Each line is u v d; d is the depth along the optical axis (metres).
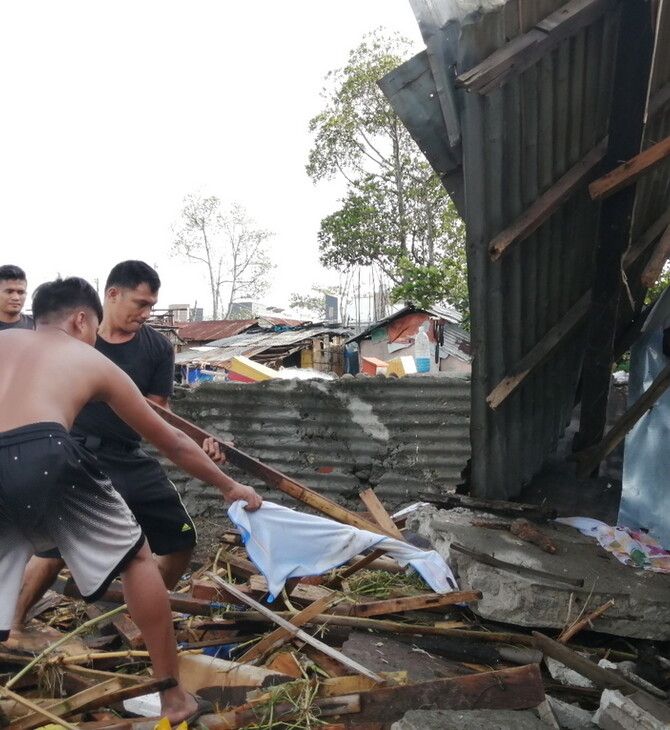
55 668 2.94
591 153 3.95
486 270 3.99
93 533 2.47
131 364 3.53
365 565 4.01
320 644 3.01
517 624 3.67
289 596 3.61
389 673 2.95
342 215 30.22
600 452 4.59
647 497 4.53
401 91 3.71
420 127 3.81
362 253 30.70
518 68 3.35
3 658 3.00
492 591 3.70
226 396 6.10
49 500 2.33
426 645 3.56
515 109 3.53
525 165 3.75
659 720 2.69
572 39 3.50
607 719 2.86
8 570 2.43
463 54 3.33
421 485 5.83
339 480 6.00
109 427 3.30
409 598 3.57
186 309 43.81
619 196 3.90
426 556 3.96
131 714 2.80
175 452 2.96
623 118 3.76
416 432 5.85
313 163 30.20
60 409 2.46
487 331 4.21
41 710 2.53
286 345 26.25
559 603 3.67
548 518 4.46
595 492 4.98
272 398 6.05
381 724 2.67
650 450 4.55
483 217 3.81
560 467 5.16
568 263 4.32
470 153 3.61
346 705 2.71
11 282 4.68
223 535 4.45
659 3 3.21
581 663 3.14
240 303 54.59
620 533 4.29
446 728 2.53
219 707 2.80
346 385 5.92
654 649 3.72
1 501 2.32
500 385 4.34
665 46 3.42
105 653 2.99
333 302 45.00
